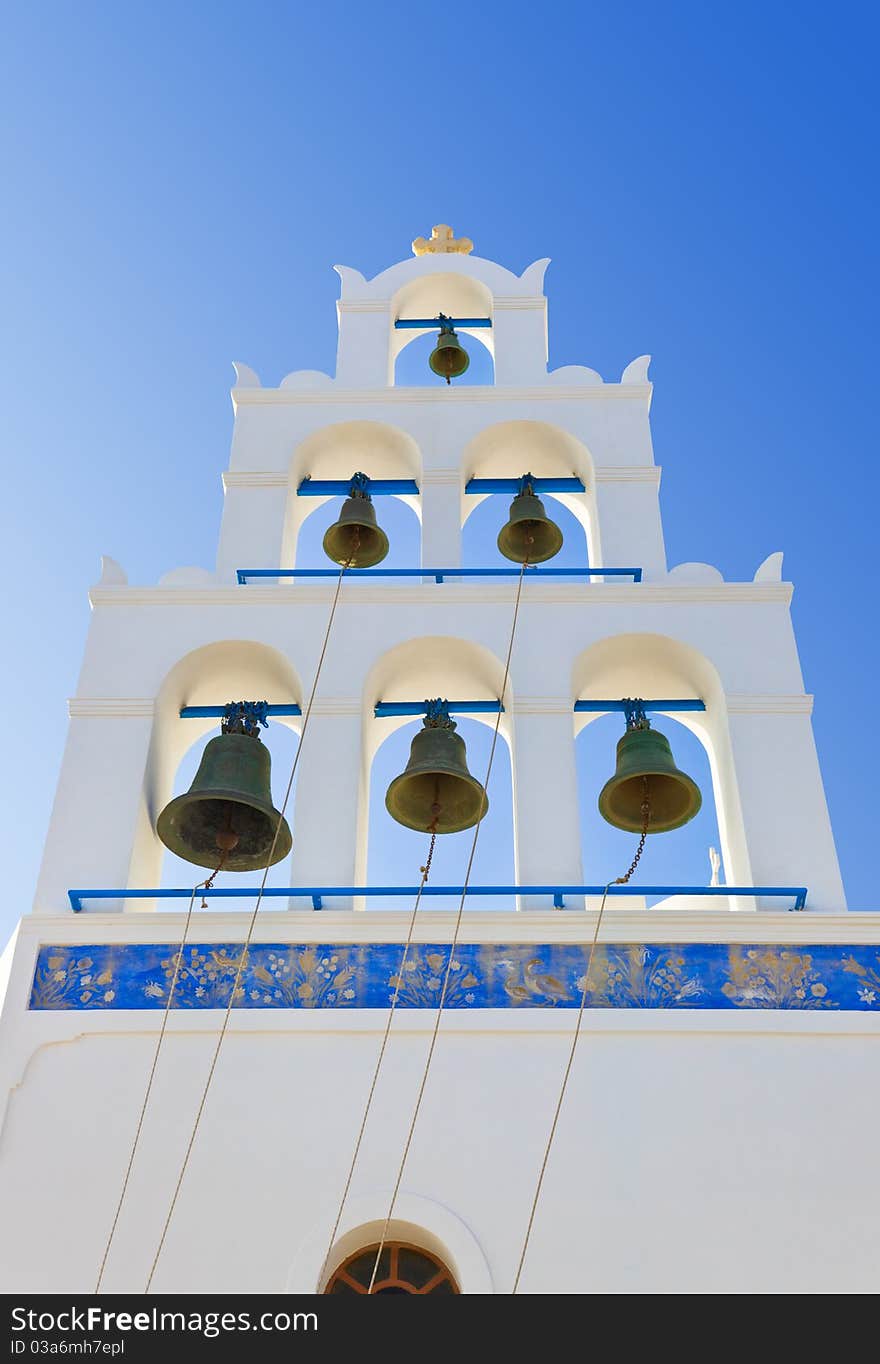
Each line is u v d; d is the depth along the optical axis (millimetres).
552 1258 10461
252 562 15484
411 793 13180
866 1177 10914
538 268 18891
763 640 14391
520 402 17047
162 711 14102
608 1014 11734
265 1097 11273
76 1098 11250
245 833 12945
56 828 13000
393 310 18719
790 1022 11695
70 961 12031
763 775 13422
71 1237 10531
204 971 11969
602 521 15906
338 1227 10562
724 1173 10922
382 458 17062
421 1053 11531
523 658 14234
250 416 16969
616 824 13352
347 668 14102
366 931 12156
